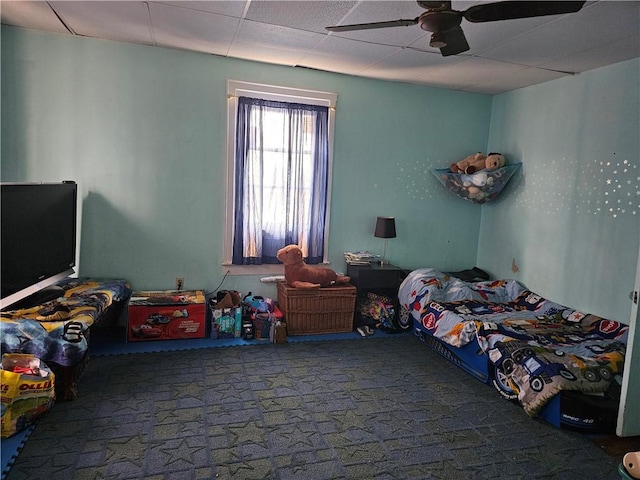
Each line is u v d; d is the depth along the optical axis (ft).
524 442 8.15
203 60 12.45
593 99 11.91
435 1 6.37
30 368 8.00
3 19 10.35
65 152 11.66
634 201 10.85
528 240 14.06
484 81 13.83
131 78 11.94
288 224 13.78
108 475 6.62
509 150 14.98
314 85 13.62
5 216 8.10
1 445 7.14
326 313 13.38
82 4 9.14
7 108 11.08
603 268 11.61
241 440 7.70
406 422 8.62
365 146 14.49
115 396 8.98
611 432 8.54
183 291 12.93
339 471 7.04
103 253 12.30
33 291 9.10
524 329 11.25
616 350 9.86
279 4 8.63
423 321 12.66
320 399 9.34
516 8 6.41
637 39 9.58
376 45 10.86
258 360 11.17
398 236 15.30
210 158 12.84
